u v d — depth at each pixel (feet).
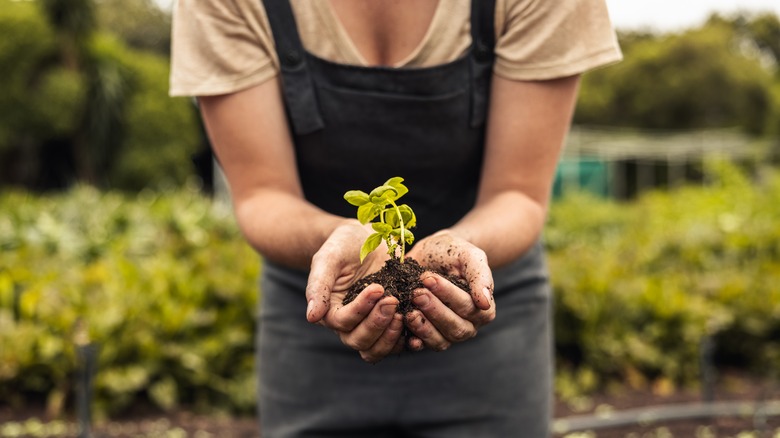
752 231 24.29
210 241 23.53
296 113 5.86
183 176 80.38
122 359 14.61
